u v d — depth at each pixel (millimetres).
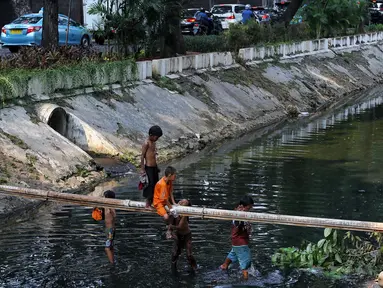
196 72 30172
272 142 25734
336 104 37125
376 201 17375
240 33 36906
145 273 12562
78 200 12469
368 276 12641
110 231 12961
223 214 11680
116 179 19500
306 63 41031
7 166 17688
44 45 26219
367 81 45906
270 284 12234
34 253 13383
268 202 17188
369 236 14969
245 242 12438
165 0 30281
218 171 20641
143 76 26844
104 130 22016
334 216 16016
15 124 19469
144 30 30281
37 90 21516
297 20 48000
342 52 47719
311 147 24688
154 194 12023
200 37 36562
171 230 12484
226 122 27719
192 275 12539
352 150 24109
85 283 12039
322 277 12570
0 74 20828
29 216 15891
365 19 55375
